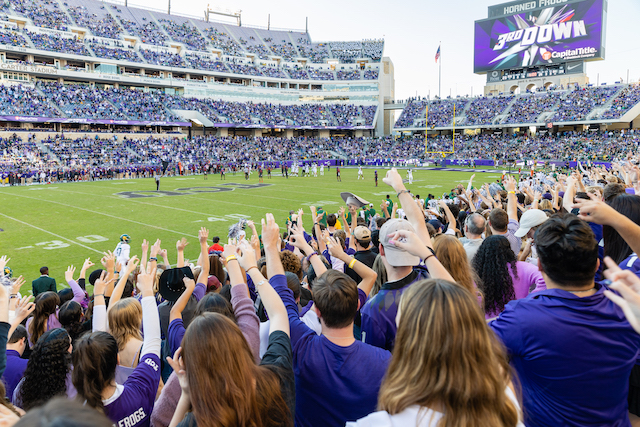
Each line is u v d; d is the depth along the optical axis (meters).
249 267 2.80
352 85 82.25
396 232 2.66
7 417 1.99
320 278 2.67
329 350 2.52
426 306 1.68
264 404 1.99
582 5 59.97
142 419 2.92
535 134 67.44
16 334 3.98
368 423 1.69
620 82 67.50
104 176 45.81
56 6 65.44
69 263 13.48
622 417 2.15
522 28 64.94
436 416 1.57
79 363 2.70
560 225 2.26
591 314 2.10
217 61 75.81
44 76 59.19
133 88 66.88
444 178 43.28
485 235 6.22
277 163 63.69
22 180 39.84
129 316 3.99
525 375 2.21
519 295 3.46
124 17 72.31
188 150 58.97
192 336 1.93
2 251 14.91
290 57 84.50
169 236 17.30
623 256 3.21
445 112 75.31
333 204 25.88
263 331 3.00
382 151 73.62
